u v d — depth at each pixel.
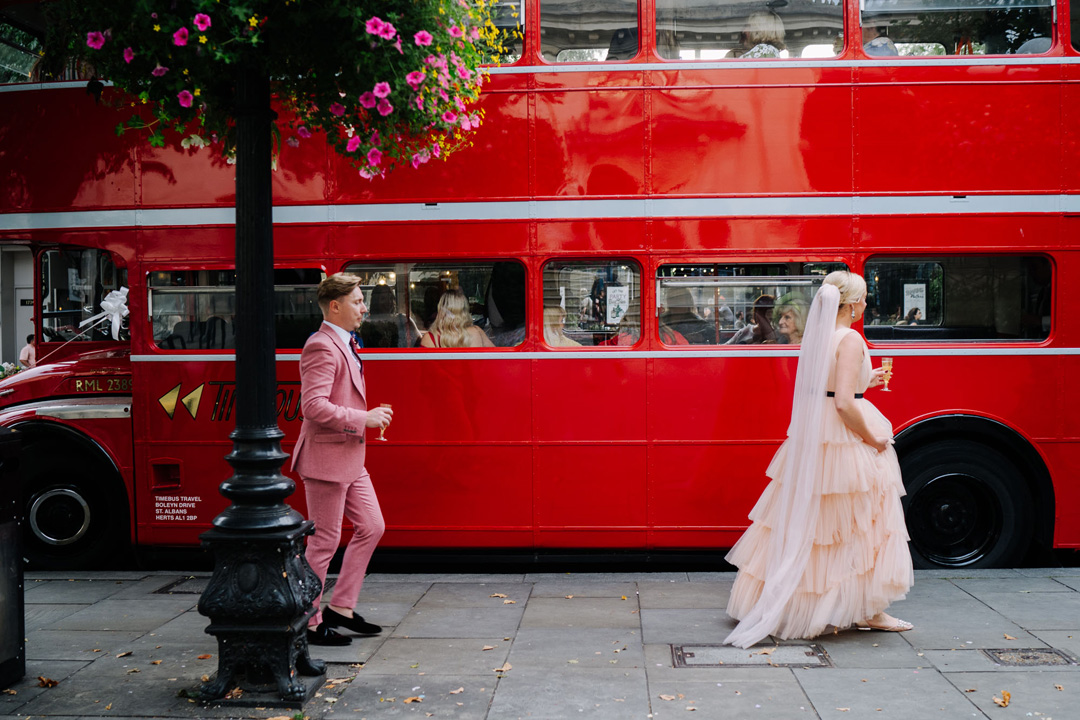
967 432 5.81
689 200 5.76
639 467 5.82
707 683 3.87
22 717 3.57
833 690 3.76
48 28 5.97
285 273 5.95
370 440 5.88
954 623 4.68
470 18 3.98
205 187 5.96
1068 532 5.72
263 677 3.76
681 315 5.83
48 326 6.43
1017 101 5.66
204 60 3.40
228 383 5.96
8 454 3.91
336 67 3.70
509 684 3.88
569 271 5.86
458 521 5.88
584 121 5.79
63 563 6.25
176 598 5.45
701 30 5.78
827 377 4.42
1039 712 3.50
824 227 5.71
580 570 6.35
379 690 3.82
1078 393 5.71
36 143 6.05
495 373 5.85
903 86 5.69
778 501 4.61
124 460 6.09
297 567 3.83
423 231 5.83
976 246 5.68
